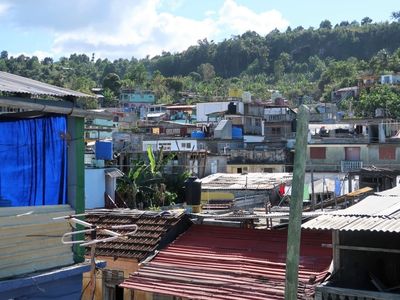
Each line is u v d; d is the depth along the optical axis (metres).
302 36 172.50
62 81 101.56
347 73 112.00
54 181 8.91
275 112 56.03
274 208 20.02
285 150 44.44
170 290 11.09
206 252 12.27
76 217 8.91
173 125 53.81
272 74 154.62
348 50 164.38
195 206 14.93
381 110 64.06
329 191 29.44
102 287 12.84
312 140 44.09
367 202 10.52
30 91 7.99
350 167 42.00
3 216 7.96
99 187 29.77
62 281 8.47
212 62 167.25
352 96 85.25
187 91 110.06
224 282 10.96
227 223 13.33
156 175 34.03
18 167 8.62
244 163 44.47
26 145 8.68
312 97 102.50
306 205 25.98
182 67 170.75
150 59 186.00
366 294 8.62
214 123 53.47
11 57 114.88
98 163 30.64
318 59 156.88
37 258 8.36
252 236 12.59
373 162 42.59
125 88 90.19
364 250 9.43
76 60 165.75
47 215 8.53
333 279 9.39
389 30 163.75
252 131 54.12
